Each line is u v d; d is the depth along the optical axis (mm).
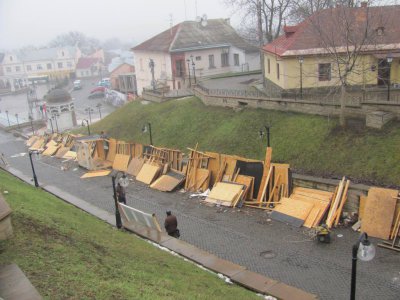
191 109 37500
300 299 13609
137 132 39344
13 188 22938
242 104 32938
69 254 13328
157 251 16891
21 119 71750
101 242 15852
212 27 58656
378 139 22844
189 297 11953
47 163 40219
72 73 149250
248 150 28109
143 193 28328
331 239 18969
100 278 11938
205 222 22453
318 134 25578
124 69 100875
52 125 58438
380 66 30438
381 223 18656
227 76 50281
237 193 24172
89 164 35188
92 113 79688
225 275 15414
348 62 24062
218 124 32688
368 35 29219
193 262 16516
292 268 16938
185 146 32719
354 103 25453
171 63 53719
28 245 13375
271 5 45094
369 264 16703
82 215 21812
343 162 22938
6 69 142625
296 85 31641
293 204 21641
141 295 11180
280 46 33562
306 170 23875
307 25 32344
